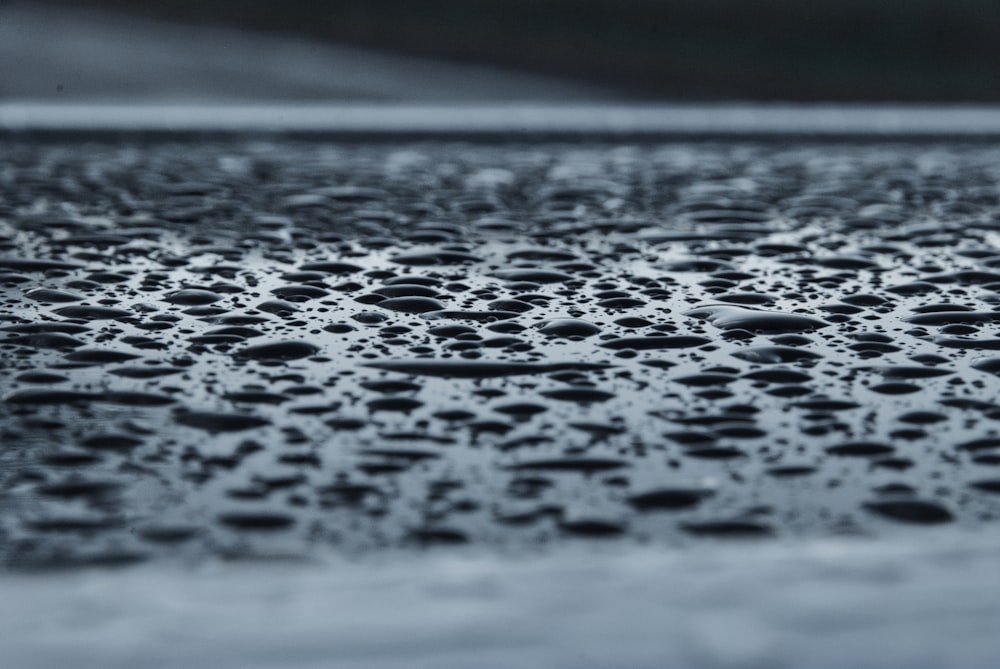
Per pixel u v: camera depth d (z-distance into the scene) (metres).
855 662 0.23
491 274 0.43
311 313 0.40
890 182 0.55
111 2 4.67
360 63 3.06
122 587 0.28
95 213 0.48
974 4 3.03
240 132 0.65
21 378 0.37
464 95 2.52
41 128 0.63
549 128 0.67
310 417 0.36
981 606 0.25
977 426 0.35
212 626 0.25
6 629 0.25
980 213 0.49
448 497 0.33
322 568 0.32
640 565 0.29
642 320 0.40
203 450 0.35
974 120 0.71
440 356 0.38
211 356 0.38
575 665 0.23
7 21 4.01
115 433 0.35
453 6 4.00
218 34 3.70
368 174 0.56
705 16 3.43
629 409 0.36
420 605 0.26
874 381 0.37
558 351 0.38
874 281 0.42
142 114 0.66
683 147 0.67
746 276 0.43
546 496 0.33
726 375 0.37
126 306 0.40
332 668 0.24
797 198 0.51
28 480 0.34
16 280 0.42
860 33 3.14
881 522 0.33
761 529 0.33
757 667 0.23
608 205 0.50
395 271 0.43
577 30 3.52
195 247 0.45
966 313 0.40
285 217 0.48
